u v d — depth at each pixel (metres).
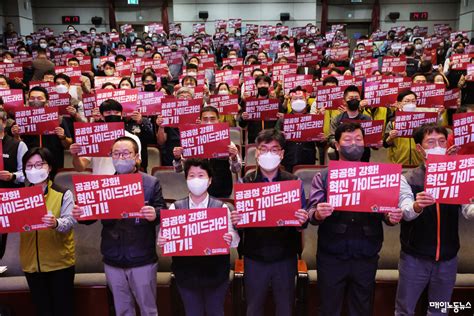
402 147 4.67
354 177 2.52
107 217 2.68
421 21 20.62
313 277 3.32
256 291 2.79
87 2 20.73
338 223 2.68
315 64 11.09
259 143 2.76
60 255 2.94
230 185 3.99
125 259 2.79
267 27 17.34
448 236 2.72
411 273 2.78
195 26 17.91
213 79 10.09
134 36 16.77
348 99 4.71
